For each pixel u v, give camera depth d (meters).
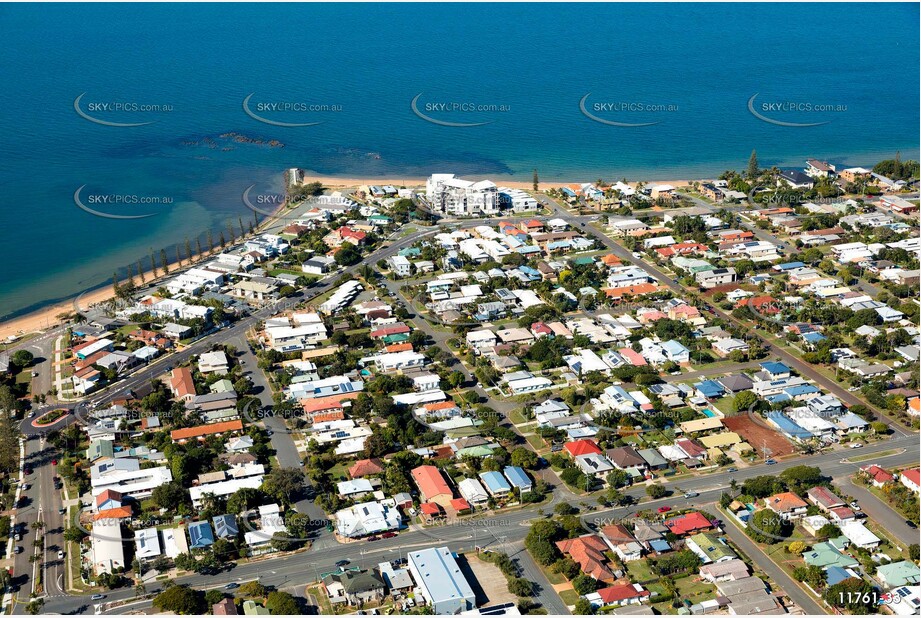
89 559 192.62
